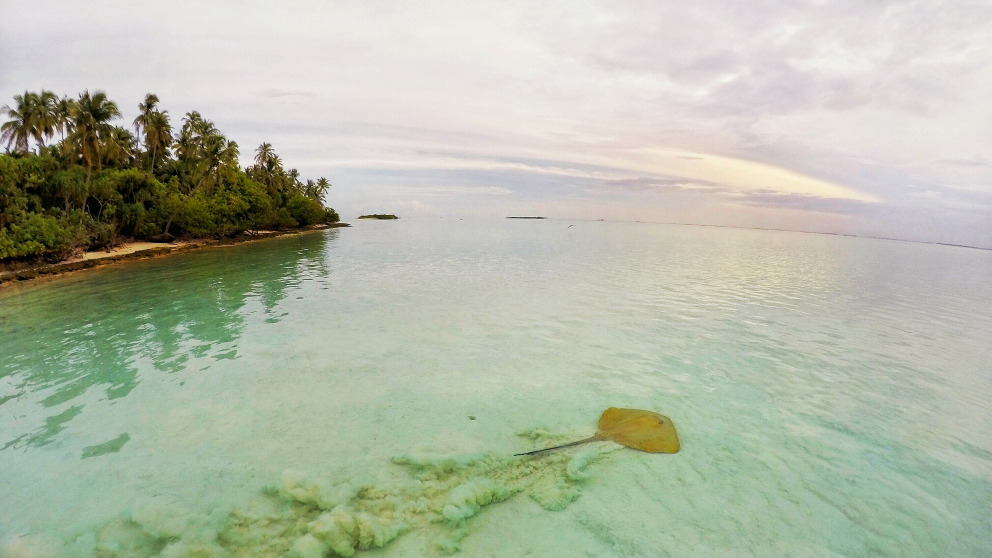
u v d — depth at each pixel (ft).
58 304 52.16
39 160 102.83
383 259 103.24
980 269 120.26
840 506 18.21
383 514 17.25
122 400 27.04
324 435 23.21
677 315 48.57
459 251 126.52
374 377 30.68
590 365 33.27
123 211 116.26
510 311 49.60
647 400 27.61
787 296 61.46
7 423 24.34
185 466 20.44
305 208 220.84
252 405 26.48
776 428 24.38
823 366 33.76
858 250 184.34
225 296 57.16
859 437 23.56
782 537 16.48
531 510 17.79
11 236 74.74
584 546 15.94
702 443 22.77
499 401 27.35
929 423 25.13
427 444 22.36
